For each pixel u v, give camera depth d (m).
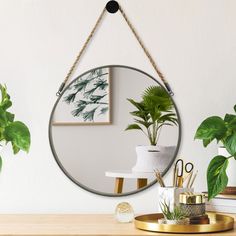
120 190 2.30
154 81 2.33
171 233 1.79
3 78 2.36
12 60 2.37
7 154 2.35
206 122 2.08
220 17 2.35
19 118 2.36
